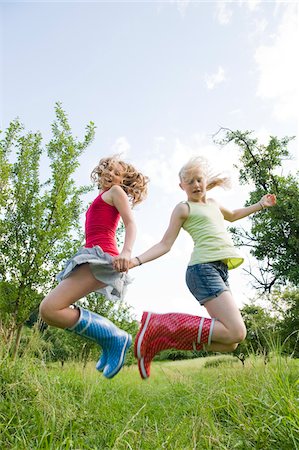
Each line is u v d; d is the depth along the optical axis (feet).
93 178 11.07
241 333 9.24
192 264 10.18
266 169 50.62
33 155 27.68
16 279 24.72
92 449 8.66
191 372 21.06
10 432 9.57
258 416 9.25
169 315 9.35
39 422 9.72
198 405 11.76
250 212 12.08
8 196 26.07
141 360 9.14
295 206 47.03
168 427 10.40
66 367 19.35
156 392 17.93
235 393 11.45
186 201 11.01
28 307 23.97
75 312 9.45
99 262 9.23
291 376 11.93
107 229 10.07
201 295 9.77
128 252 9.48
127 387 19.03
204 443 8.55
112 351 9.46
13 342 17.93
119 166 10.82
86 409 12.44
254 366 13.32
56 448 8.14
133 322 32.68
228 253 10.14
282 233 48.65
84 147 28.17
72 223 27.53
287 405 8.94
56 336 26.76
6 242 25.35
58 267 25.61
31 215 25.39
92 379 16.69
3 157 26.37
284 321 24.32
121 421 11.73
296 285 45.65
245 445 8.54
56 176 26.84
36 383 11.98
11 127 26.89
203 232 10.38
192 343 9.23
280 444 8.15
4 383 11.55
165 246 10.39
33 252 25.09
